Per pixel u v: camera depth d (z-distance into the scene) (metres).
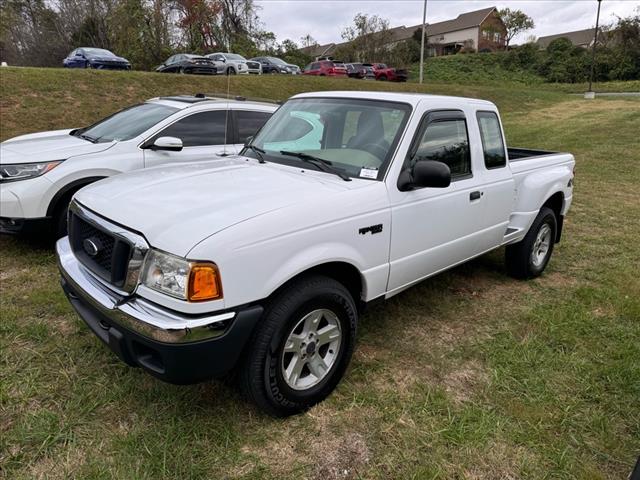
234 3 42.69
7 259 4.95
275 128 3.88
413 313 4.12
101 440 2.55
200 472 2.38
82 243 2.89
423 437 2.67
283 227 2.51
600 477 2.44
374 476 2.41
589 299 4.45
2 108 12.66
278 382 2.63
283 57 53.41
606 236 6.47
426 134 3.39
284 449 2.56
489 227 4.12
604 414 2.90
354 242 2.88
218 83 19.30
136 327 2.31
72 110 13.65
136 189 2.85
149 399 2.87
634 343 3.68
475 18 68.62
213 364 2.35
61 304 3.92
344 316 2.90
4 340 3.42
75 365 3.17
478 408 2.92
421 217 3.32
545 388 3.13
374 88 25.16
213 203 2.58
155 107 6.07
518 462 2.53
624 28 43.84
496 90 28.53
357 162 3.22
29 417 2.68
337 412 2.85
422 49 34.38
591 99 27.11
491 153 4.13
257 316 2.43
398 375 3.23
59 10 43.62
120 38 36.12
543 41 75.94
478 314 4.16
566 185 5.13
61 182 4.89
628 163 11.52
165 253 2.30
